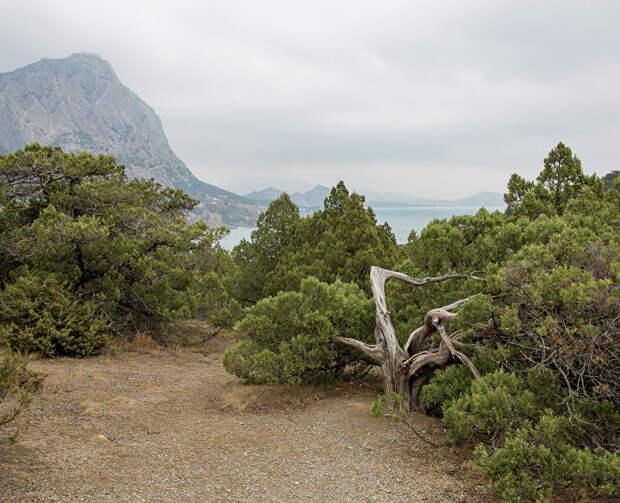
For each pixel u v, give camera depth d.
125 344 11.90
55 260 12.02
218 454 5.01
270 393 7.94
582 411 4.56
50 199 12.36
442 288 8.27
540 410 4.50
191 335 14.16
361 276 13.69
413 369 6.74
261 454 5.07
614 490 3.55
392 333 7.47
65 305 10.41
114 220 12.79
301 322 8.03
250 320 8.48
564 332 4.41
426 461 4.84
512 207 10.81
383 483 4.26
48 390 6.89
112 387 7.74
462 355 6.01
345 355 8.74
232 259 20.64
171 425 6.02
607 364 4.33
